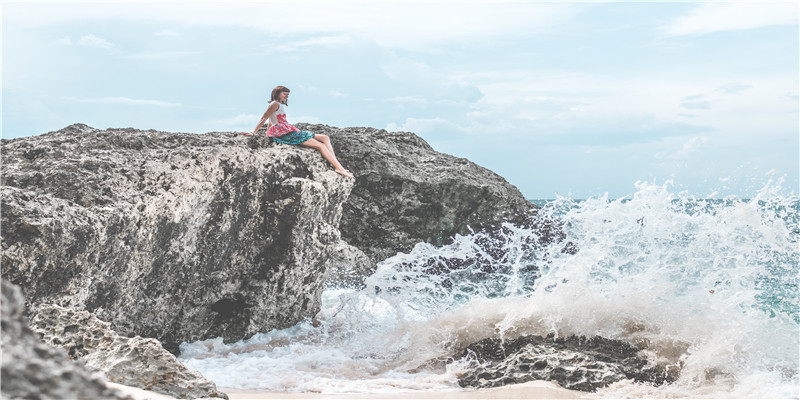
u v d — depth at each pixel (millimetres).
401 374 8148
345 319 10719
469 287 13797
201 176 8648
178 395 5574
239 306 9742
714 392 7137
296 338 9812
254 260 9695
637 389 7164
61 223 6676
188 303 9016
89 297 7254
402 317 10102
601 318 8484
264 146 10422
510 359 7871
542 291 8977
